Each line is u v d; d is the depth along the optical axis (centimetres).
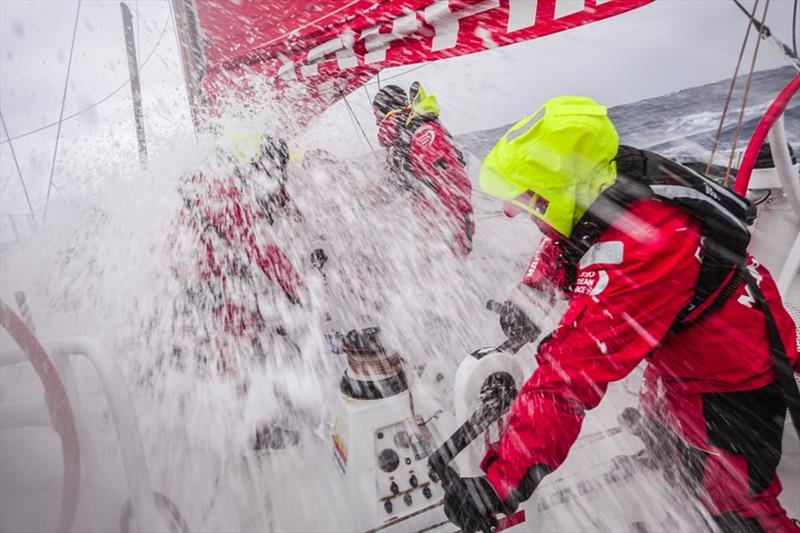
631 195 83
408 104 259
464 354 172
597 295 79
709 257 85
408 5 148
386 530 103
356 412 105
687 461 112
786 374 93
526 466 79
